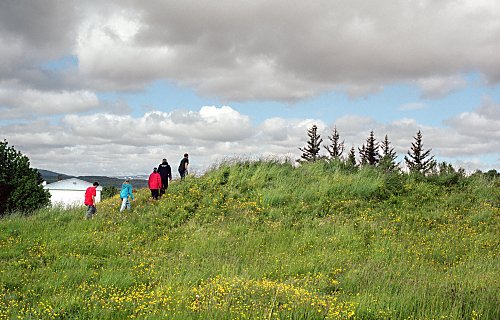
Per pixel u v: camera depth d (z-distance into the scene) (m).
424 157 62.25
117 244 15.89
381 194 21.42
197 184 23.06
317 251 14.41
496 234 16.98
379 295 9.35
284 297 9.35
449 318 8.02
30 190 42.56
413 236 16.55
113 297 9.72
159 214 19.56
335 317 8.10
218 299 9.15
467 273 11.85
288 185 22.47
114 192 69.12
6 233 16.97
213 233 17.09
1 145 42.59
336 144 67.50
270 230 17.30
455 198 21.58
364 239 16.09
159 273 12.25
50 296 10.09
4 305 9.24
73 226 18.27
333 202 20.48
